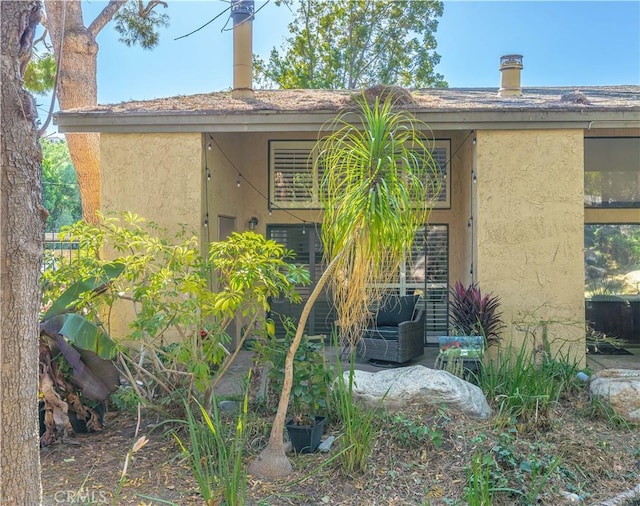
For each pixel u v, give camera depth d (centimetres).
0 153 272
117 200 825
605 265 1049
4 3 274
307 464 473
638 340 1035
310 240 1079
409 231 421
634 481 461
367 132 437
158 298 516
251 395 642
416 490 431
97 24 1455
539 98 978
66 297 518
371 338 864
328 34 2684
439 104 835
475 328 755
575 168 796
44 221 298
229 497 380
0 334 275
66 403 532
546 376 627
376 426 506
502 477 429
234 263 532
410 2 2634
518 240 804
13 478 279
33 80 1387
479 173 807
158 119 806
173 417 550
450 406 545
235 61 1002
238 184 1048
